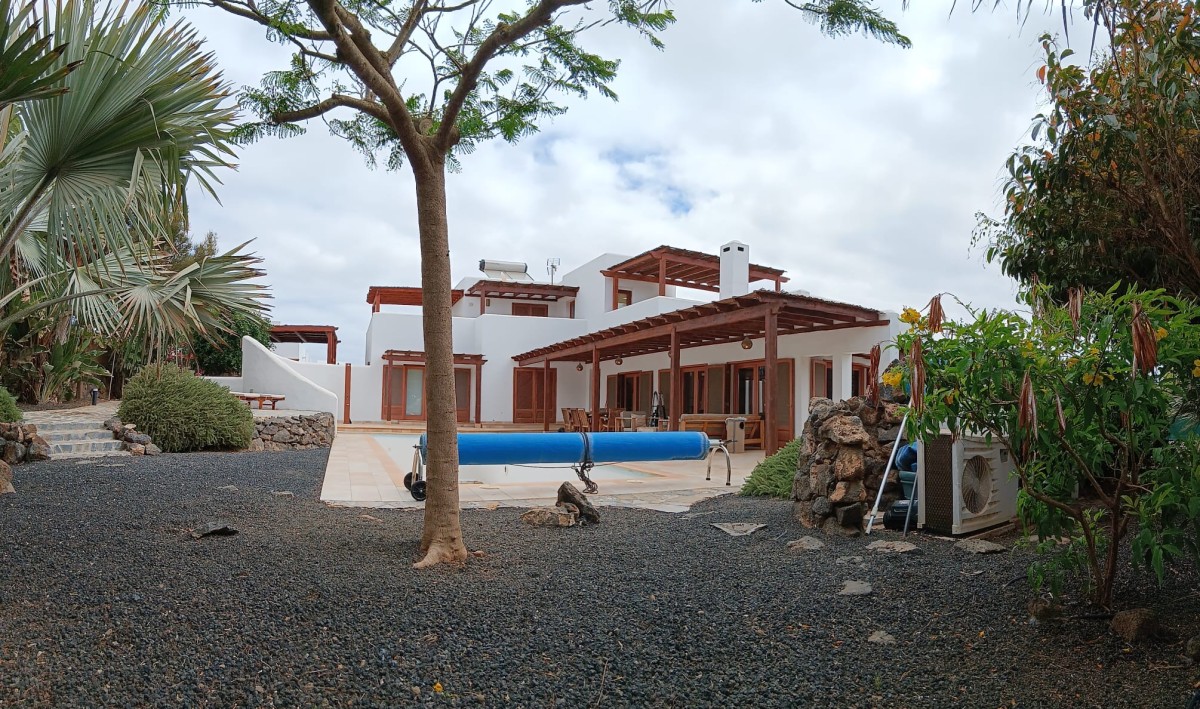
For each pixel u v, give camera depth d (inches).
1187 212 141.9
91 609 124.3
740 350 629.9
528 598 141.6
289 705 93.3
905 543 185.0
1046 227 177.5
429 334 169.9
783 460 295.7
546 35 177.3
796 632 125.1
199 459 405.4
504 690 100.3
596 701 97.9
